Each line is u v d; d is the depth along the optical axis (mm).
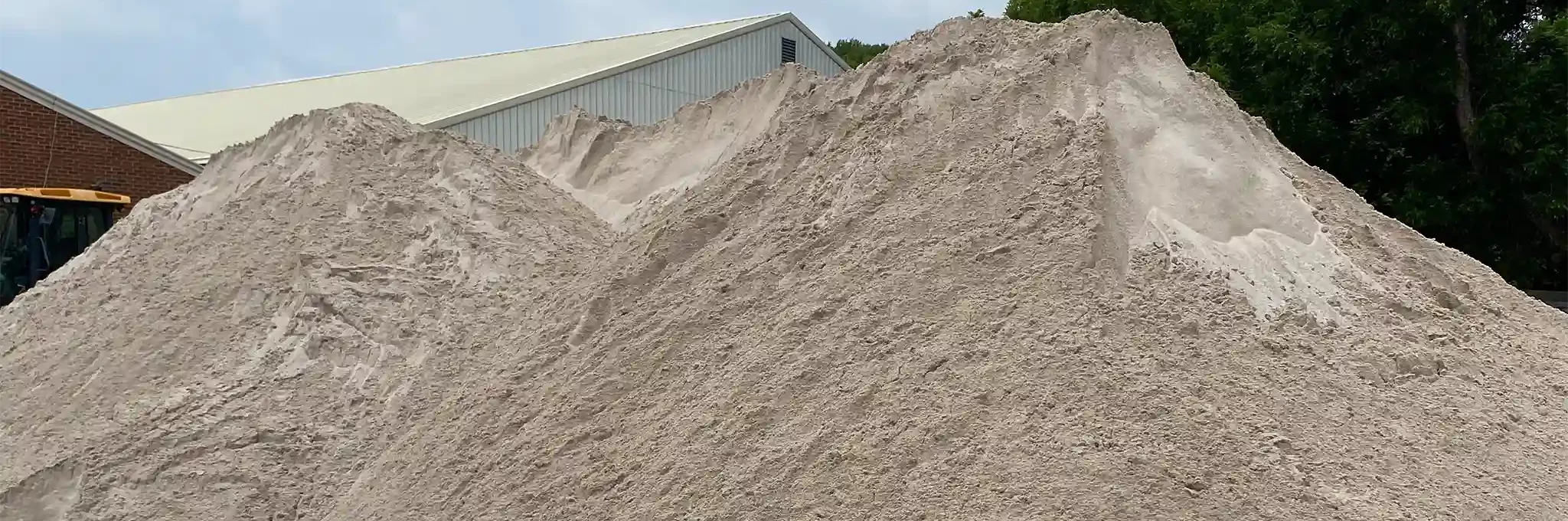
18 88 23703
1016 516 4465
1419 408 5473
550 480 5840
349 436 7742
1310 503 4582
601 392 6301
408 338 8445
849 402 5328
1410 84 15289
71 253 16250
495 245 9398
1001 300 5652
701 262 7098
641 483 5500
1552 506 4977
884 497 4781
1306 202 7184
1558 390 6059
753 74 29234
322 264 9109
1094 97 7133
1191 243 6234
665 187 11141
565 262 9125
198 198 11469
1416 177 15289
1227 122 7516
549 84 26406
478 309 8703
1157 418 4852
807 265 6527
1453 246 15773
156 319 9422
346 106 11516
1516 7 16172
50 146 24000
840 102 8203
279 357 8453
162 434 7809
